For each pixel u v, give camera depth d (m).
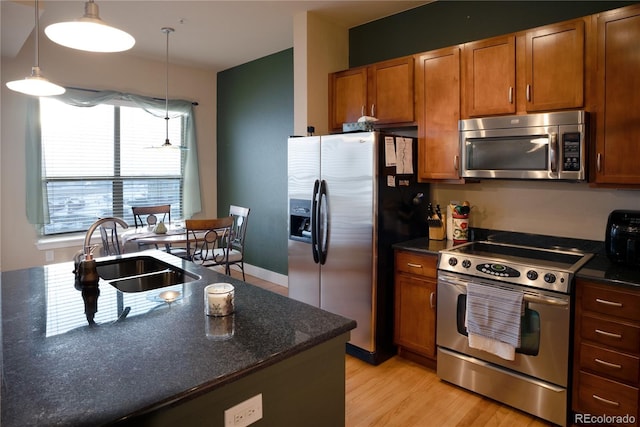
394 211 3.02
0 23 3.08
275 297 1.70
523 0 2.88
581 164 2.31
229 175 5.64
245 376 1.09
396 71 3.25
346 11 3.58
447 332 2.65
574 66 2.38
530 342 2.28
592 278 2.06
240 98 5.37
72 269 2.18
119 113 5.00
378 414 2.36
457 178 2.92
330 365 1.37
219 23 3.88
